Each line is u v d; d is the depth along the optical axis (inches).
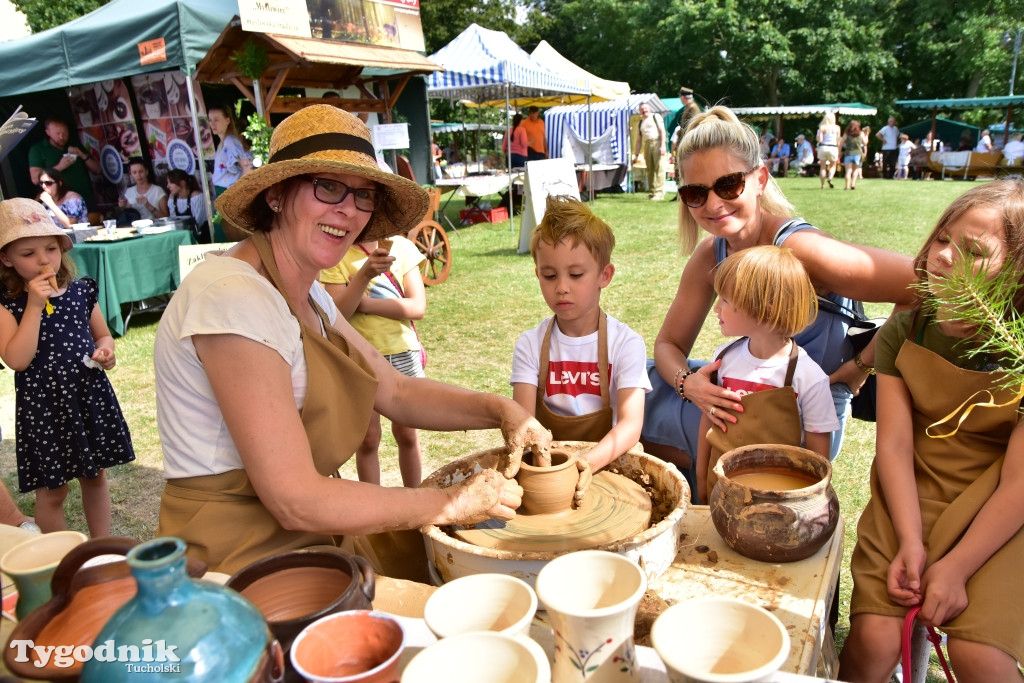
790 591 52.8
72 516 140.1
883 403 69.8
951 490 64.4
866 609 62.4
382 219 77.6
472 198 520.4
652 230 435.8
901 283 78.4
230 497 60.9
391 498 57.7
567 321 86.0
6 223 106.3
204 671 27.9
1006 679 54.6
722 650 35.7
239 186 58.4
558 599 39.1
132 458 124.8
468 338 238.8
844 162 653.9
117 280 250.2
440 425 75.2
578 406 85.4
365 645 35.5
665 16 1244.5
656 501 68.1
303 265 64.3
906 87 1226.0
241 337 55.5
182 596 29.6
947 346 65.1
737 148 83.0
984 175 763.4
